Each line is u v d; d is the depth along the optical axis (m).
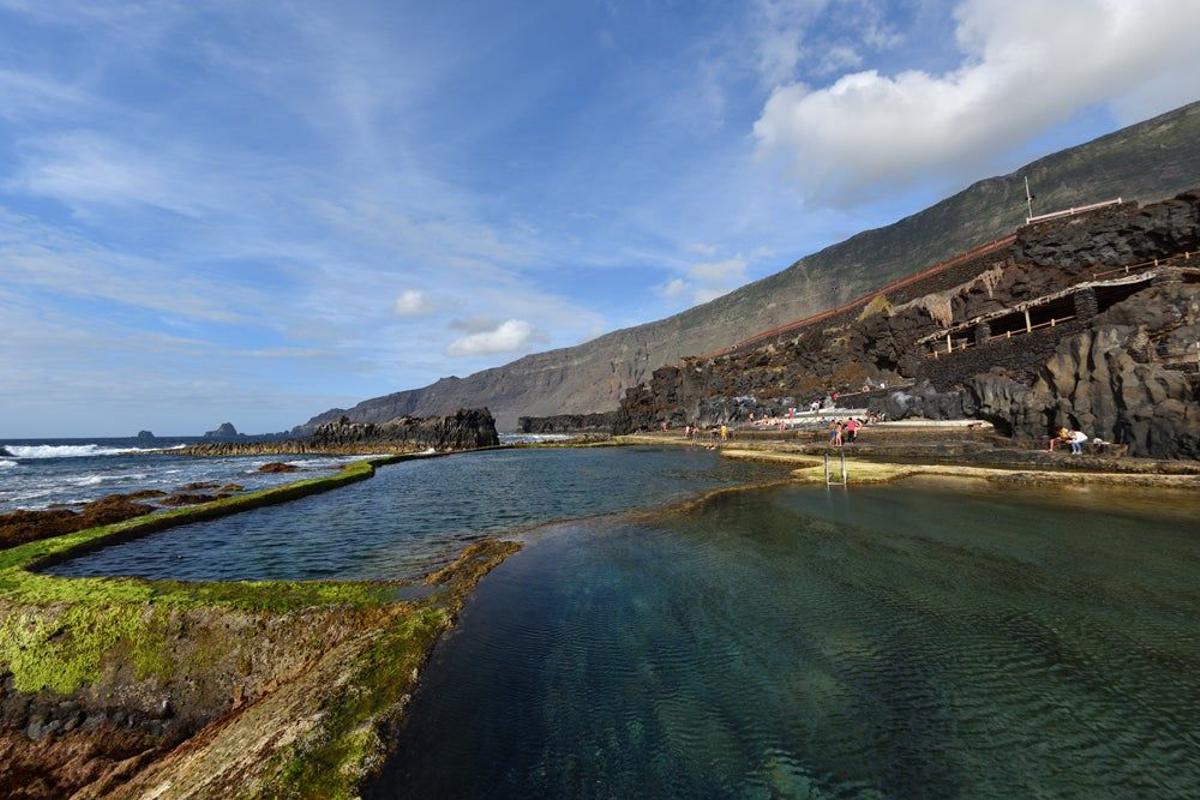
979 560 11.14
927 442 33.22
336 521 19.27
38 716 8.03
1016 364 36.25
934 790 4.64
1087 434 24.92
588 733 5.63
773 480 25.28
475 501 23.56
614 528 15.70
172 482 37.75
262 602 8.93
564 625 8.49
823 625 8.23
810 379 66.88
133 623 8.55
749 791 4.70
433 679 6.75
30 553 13.45
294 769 4.97
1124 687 6.24
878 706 6.01
